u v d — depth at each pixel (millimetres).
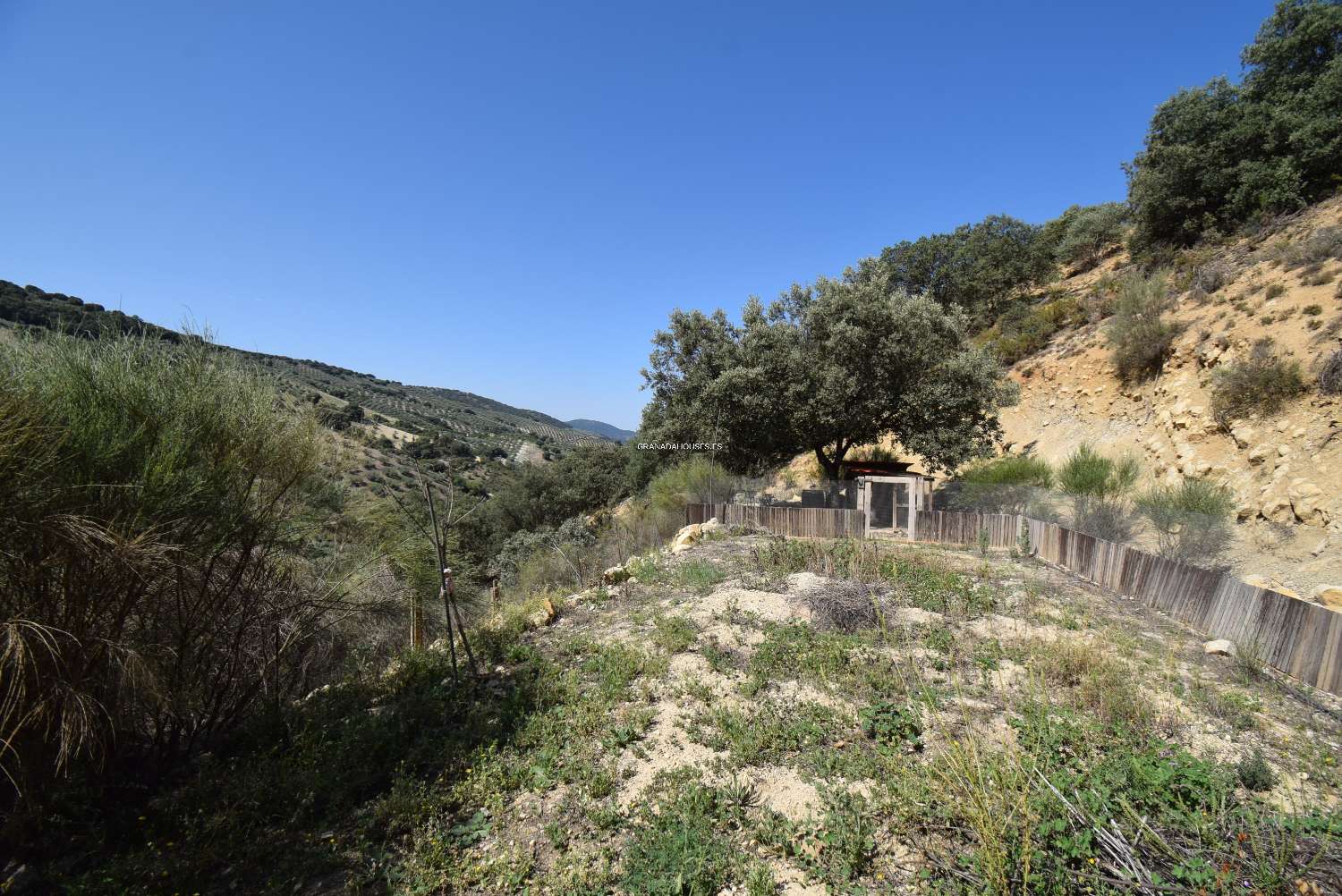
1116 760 3559
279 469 5340
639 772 4043
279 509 5512
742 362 15477
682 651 6062
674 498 16484
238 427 4965
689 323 16891
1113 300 20016
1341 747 3965
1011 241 31656
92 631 3902
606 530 19609
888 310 14461
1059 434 17078
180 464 4312
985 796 2936
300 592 5965
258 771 4230
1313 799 3348
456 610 5688
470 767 4148
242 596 5285
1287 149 19828
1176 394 13352
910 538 12164
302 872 3258
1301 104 20000
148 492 3938
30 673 3441
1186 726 4176
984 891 2631
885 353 14195
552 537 20641
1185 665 5352
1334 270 12328
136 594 4070
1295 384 10617
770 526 13430
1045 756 3607
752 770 3955
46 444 3580
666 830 3379
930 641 5793
